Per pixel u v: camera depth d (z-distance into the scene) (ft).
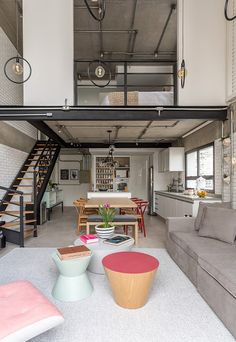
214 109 15.80
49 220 26.71
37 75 15.74
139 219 20.75
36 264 12.19
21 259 12.98
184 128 22.41
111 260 8.80
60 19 15.84
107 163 32.78
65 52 15.84
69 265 8.50
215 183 18.53
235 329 6.56
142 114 15.78
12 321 5.24
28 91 15.71
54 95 15.74
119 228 21.45
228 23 15.39
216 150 18.47
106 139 28.45
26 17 15.79
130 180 38.04
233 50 14.92
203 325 7.21
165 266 11.93
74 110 15.62
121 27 19.84
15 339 4.95
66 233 19.90
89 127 21.98
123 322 7.34
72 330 6.95
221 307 7.32
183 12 15.96
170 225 13.65
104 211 13.82
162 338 6.63
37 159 25.70
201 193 18.15
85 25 19.52
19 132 24.34
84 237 11.62
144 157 38.06
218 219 11.39
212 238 11.32
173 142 29.91
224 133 16.52
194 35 15.90
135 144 30.68
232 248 9.80
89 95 27.76
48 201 27.43
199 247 9.98
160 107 15.57
